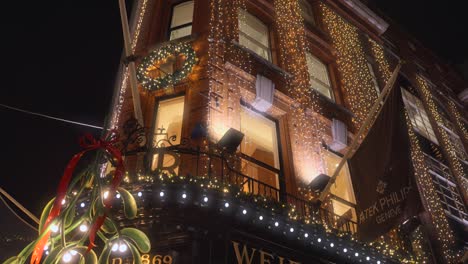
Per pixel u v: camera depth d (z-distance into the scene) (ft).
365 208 25.89
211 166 25.90
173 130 30.37
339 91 43.73
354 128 39.47
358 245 26.35
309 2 53.42
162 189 22.00
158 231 21.85
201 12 36.73
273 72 36.63
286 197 29.48
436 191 43.70
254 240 23.34
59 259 16.10
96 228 16.48
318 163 33.06
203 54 32.76
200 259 21.01
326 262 25.40
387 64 56.08
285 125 34.09
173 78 31.14
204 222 22.20
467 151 56.90
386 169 25.57
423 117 55.98
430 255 35.76
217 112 29.53
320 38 46.98
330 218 29.78
